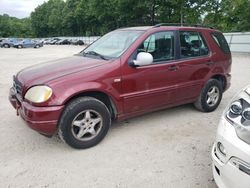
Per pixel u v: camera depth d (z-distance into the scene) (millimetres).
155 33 4395
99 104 3811
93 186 3004
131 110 4223
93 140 3879
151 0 30625
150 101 4383
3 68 12703
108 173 3254
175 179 3131
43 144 4000
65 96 3494
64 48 37875
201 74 5051
